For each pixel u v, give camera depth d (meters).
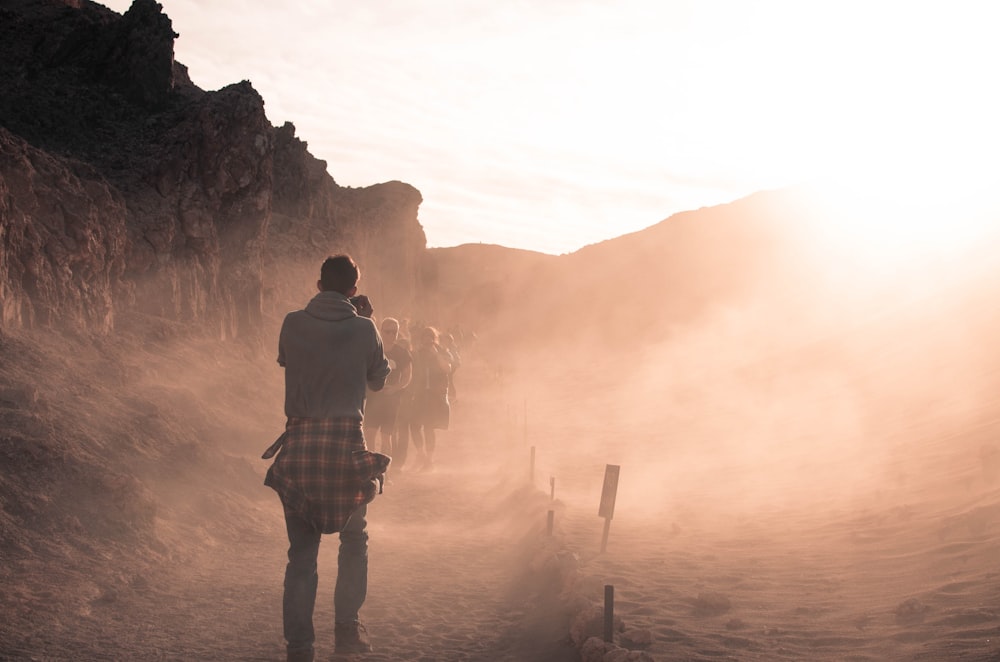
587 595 6.68
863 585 6.76
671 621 6.05
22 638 5.54
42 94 18.45
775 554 8.22
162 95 20.84
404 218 67.62
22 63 18.77
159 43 20.89
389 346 14.07
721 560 8.12
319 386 5.23
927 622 5.54
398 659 5.55
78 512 7.84
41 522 7.46
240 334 21.03
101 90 19.80
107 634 5.82
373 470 5.17
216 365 16.94
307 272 30.03
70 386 10.95
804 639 5.56
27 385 9.64
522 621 6.47
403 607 6.86
